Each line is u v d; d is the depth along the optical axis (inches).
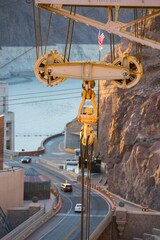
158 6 1969.7
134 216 5260.8
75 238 4586.6
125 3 1977.1
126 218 5270.7
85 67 1914.4
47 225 5059.1
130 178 5979.3
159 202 5393.7
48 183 6378.0
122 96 6579.7
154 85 6289.4
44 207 5610.2
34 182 6323.8
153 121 5944.9
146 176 5639.8
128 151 6195.9
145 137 5905.5
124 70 1914.4
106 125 7519.7
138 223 5270.7
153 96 6043.3
